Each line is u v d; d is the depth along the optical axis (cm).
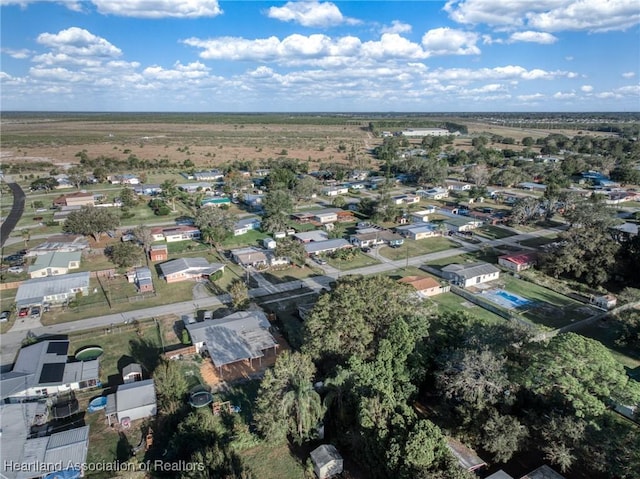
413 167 19038
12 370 5450
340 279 6097
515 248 10594
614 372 3975
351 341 5169
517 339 4719
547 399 4206
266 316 6950
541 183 18038
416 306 5712
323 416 4478
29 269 8569
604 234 8725
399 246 10750
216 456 3906
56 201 14175
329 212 13150
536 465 4066
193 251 10238
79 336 6456
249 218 12900
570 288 8294
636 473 3400
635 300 7344
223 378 5522
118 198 14925
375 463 3894
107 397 4962
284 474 4075
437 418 4594
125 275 8800
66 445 4178
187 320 6862
